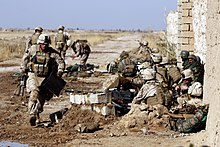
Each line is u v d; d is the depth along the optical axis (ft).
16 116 41.73
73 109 38.45
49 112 43.70
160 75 41.45
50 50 38.29
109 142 31.65
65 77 69.92
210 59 32.19
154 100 36.32
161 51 88.99
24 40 224.94
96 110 37.65
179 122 34.24
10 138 33.76
